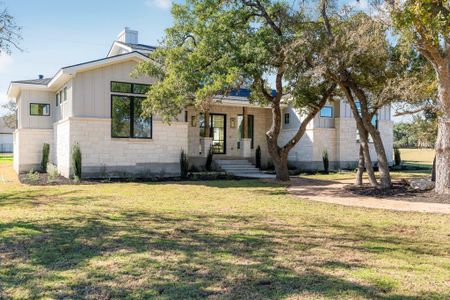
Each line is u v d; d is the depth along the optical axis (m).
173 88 13.27
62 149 16.98
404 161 30.16
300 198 10.73
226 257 4.89
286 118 23.56
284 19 13.05
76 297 3.60
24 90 19.52
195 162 20.52
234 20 13.51
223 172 19.34
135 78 15.95
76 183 14.23
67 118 15.41
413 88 10.91
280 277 4.17
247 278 4.13
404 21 7.85
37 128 19.78
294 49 11.78
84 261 4.68
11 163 28.66
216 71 12.95
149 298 3.58
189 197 10.77
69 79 15.76
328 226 6.95
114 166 15.97
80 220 7.25
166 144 17.06
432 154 39.16
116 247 5.34
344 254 5.10
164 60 14.54
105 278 4.11
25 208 8.62
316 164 21.91
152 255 4.96
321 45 11.66
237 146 22.56
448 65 10.00
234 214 8.10
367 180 15.98
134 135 16.41
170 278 4.12
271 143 15.88
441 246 5.58
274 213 8.27
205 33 13.20
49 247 5.30
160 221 7.25
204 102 13.02
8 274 4.20
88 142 15.45
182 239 5.83
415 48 10.48
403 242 5.81
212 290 3.79
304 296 3.64
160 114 14.18
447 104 10.26
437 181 10.88
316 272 4.34
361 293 3.72
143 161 16.58
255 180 16.12
